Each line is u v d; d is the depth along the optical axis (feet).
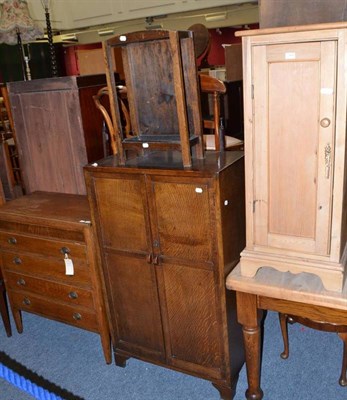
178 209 5.51
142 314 6.42
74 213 6.82
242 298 5.36
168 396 6.32
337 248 4.63
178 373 6.81
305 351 7.06
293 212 4.77
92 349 7.56
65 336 7.99
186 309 5.98
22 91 7.43
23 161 8.02
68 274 6.81
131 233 6.02
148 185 5.61
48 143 7.56
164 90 5.79
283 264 4.94
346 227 4.95
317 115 4.34
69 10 15.99
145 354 6.64
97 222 6.27
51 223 6.66
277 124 4.55
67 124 7.20
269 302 5.23
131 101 6.07
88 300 6.83
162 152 6.41
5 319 7.93
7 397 6.59
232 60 9.49
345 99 4.15
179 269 5.81
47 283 7.18
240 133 13.64
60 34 16.93
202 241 5.49
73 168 7.48
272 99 4.49
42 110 7.36
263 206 4.90
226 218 5.44
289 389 6.25
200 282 5.72
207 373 6.15
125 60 5.90
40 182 8.03
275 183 4.76
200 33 8.05
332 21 4.50
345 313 4.79
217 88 5.94
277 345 7.25
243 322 5.49
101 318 6.79
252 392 5.84
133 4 14.85
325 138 4.35
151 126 6.07
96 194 6.11
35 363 7.26
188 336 6.12
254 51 4.40
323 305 4.73
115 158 6.30
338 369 6.59
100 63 8.45
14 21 8.93
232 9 14.25
